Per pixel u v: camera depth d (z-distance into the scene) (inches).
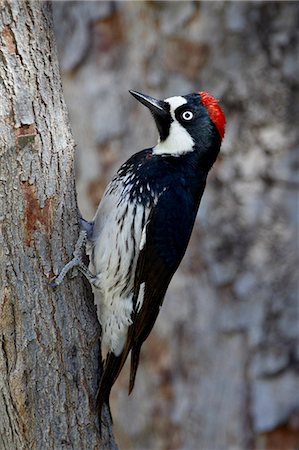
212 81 505.0
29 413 311.7
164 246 362.6
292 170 500.7
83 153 538.0
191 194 375.2
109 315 351.3
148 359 514.6
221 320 503.5
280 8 500.1
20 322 305.7
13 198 301.6
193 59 508.7
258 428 503.5
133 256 353.4
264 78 500.7
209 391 506.3
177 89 511.8
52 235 312.7
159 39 515.2
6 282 302.0
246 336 503.5
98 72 534.0
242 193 500.1
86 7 534.6
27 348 308.0
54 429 318.0
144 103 377.4
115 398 522.9
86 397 327.3
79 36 536.7
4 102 300.4
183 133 375.6
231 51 502.0
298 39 501.0
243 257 501.7
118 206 352.2
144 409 515.2
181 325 507.5
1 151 298.7
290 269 501.0
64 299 319.3
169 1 510.9
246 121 501.7
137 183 359.9
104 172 531.5
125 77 528.1
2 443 313.7
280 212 500.7
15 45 303.4
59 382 317.4
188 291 505.0
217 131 379.6
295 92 501.7
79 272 328.2
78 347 324.5
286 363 502.9
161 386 512.7
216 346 505.4
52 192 311.7
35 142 305.9
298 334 502.6
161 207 359.3
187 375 508.7
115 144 529.7
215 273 501.7
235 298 502.9
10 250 302.0
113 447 344.2
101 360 340.5
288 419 504.1
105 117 530.6
